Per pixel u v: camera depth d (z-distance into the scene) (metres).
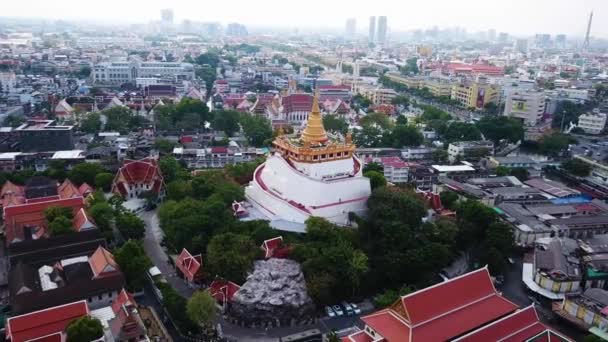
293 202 159.62
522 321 104.44
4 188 184.38
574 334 123.62
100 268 129.00
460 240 160.25
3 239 161.50
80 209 160.50
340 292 130.88
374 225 149.25
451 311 101.31
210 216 152.88
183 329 117.56
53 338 101.50
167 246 160.12
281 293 124.69
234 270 130.88
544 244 163.00
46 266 133.88
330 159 163.62
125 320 106.62
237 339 116.75
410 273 136.75
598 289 132.62
